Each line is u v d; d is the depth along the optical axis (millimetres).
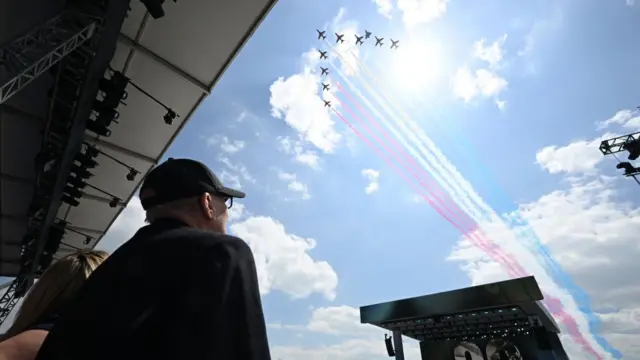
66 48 6965
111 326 919
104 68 8242
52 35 6852
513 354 19141
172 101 11242
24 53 6531
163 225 1275
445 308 20688
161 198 1412
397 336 25078
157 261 1065
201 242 1125
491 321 21484
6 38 8078
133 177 13641
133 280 1022
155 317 930
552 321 21625
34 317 1461
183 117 11875
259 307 1070
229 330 949
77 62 8242
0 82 6109
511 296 18375
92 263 1659
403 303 22734
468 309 20031
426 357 21703
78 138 10000
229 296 1006
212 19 9086
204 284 993
